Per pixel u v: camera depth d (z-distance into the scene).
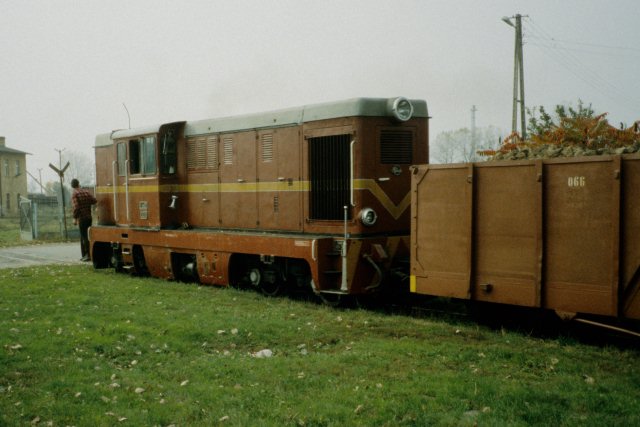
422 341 7.23
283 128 10.44
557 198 7.02
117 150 14.10
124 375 6.03
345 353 6.70
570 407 4.93
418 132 9.81
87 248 15.90
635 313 6.47
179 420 4.85
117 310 9.22
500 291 7.57
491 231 7.64
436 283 8.25
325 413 4.86
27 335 7.50
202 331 7.67
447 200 8.09
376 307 9.48
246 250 10.66
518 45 25.62
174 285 11.90
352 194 9.32
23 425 4.76
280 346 7.24
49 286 11.63
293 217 10.30
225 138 11.69
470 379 5.65
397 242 9.48
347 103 9.39
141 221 13.35
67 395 5.44
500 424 4.54
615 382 5.53
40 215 31.92
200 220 12.41
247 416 4.82
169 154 12.83
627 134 10.03
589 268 6.79
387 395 5.27
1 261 17.36
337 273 9.26
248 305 9.64
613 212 6.54
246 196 11.24
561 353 6.58
